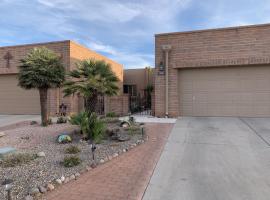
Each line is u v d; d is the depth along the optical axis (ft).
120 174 15.23
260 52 35.55
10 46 49.49
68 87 29.63
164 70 40.09
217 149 20.70
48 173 14.73
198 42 38.27
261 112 36.94
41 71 30.60
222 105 38.60
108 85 29.22
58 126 30.83
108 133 24.95
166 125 32.32
